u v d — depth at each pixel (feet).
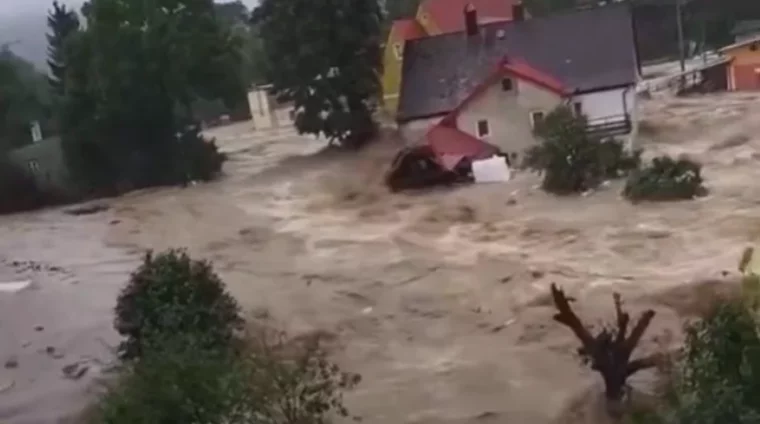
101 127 154.61
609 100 132.57
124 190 156.46
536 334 69.36
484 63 142.82
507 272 84.33
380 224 108.27
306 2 157.79
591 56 137.49
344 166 146.92
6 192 150.51
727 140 128.98
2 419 62.44
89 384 66.69
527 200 110.73
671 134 136.67
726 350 44.86
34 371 71.26
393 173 124.77
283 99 162.61
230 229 113.39
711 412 42.63
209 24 159.94
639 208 101.14
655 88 178.60
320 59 157.99
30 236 123.03
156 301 65.57
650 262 83.35
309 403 48.85
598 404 56.44
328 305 80.84
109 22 155.02
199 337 60.90
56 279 98.02
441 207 112.16
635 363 56.75
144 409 44.06
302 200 126.52
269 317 77.87
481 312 75.77
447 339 70.74
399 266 90.07
